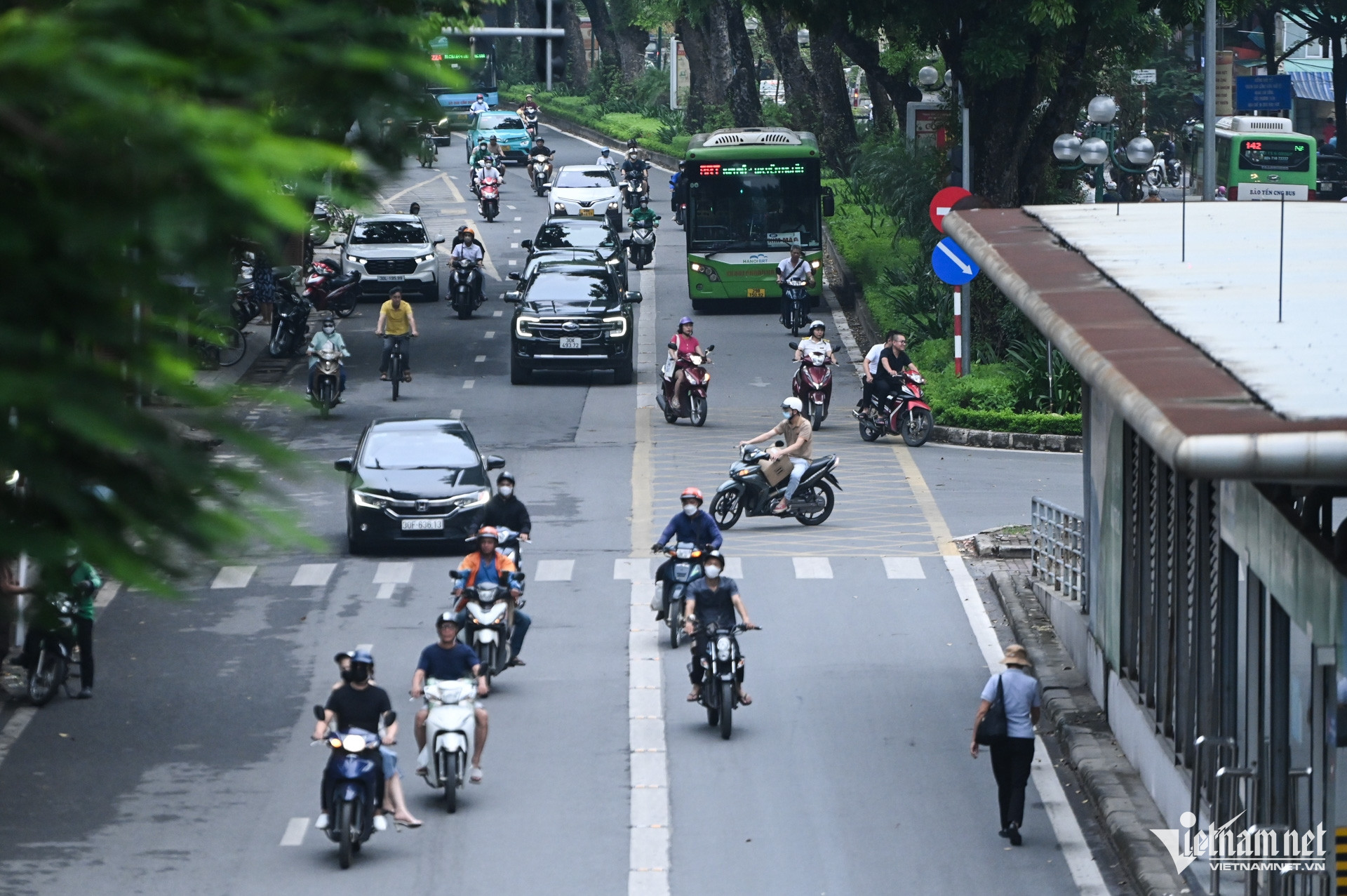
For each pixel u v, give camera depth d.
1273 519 41.09
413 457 89.88
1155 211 62.16
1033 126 151.62
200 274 9.59
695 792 56.62
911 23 129.12
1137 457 58.59
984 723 51.91
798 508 92.56
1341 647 34.91
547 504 97.31
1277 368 32.47
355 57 10.42
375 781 51.06
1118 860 50.97
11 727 63.38
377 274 171.75
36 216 9.32
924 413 112.75
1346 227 56.94
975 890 48.88
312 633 75.06
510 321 163.12
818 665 70.69
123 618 76.62
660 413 123.94
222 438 10.25
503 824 53.75
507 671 69.88
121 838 52.91
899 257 168.88
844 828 53.69
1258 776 42.88
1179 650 51.22
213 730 63.50
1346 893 35.16
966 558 86.62
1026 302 45.03
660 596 73.44
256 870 50.28
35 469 9.74
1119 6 121.12
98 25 9.62
